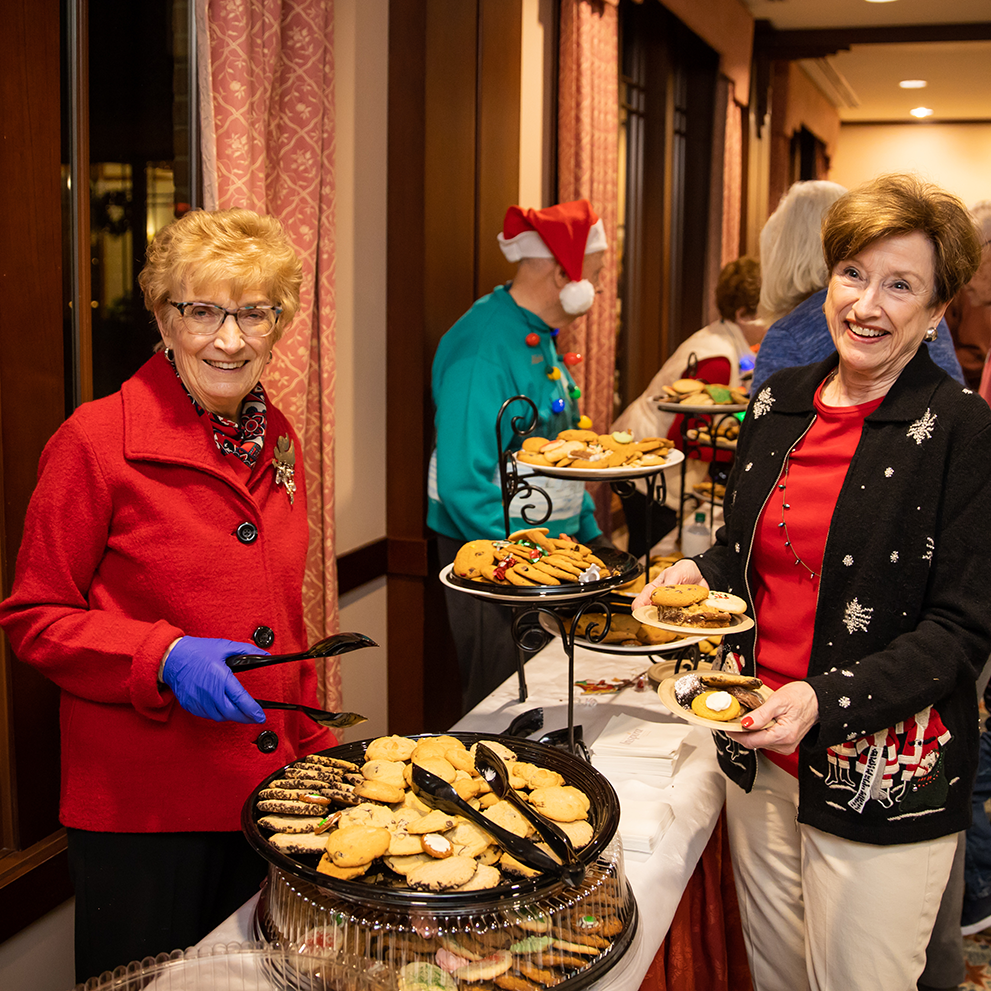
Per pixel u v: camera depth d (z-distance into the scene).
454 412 2.29
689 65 5.55
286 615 1.27
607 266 3.83
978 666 1.10
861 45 6.24
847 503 1.16
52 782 1.62
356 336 2.62
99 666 1.09
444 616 2.98
